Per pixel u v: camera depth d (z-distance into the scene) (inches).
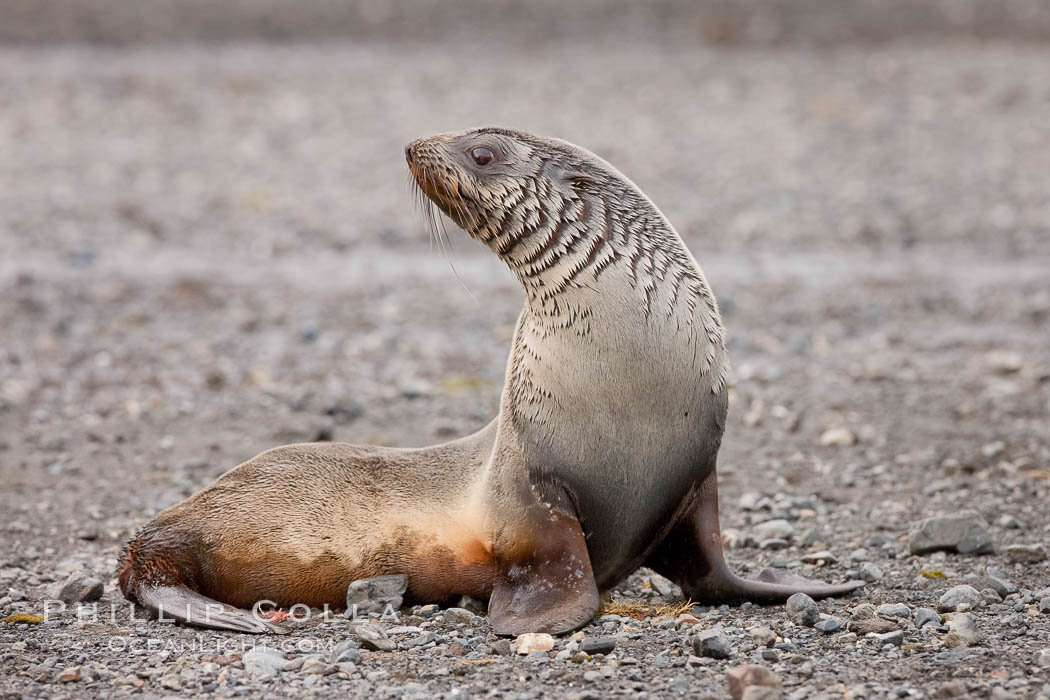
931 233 2819.9
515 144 1009.5
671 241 1003.9
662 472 992.9
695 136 3782.0
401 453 1090.1
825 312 2244.1
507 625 957.8
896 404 1706.4
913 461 1480.1
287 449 1101.1
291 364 1974.7
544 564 987.3
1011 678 847.7
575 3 5659.5
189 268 2632.9
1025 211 2952.8
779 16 5383.9
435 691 858.1
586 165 1007.0
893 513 1304.1
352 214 3105.3
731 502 1373.0
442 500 1047.0
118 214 3070.9
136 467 1502.2
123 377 1902.1
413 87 4446.4
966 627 939.3
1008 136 3651.6
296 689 866.8
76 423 1678.2
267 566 1050.7
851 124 3870.6
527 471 993.5
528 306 1023.6
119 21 5418.3
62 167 3506.4
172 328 2193.7
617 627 984.9
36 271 2568.9
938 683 845.8
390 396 1796.3
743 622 995.3
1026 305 2234.3
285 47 5137.8
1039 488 1364.4
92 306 2319.1
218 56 4948.3
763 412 1686.8
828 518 1306.6
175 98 4311.0
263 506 1062.4
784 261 2637.8
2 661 932.0
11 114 4052.7
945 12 5349.4
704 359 991.0
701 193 3211.1
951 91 4202.8
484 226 1012.5
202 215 3090.6
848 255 2674.7
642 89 4377.5
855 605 1037.2
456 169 1002.7
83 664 924.6
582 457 979.3
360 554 1045.2
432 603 1047.6
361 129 3934.5
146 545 1057.5
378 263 2694.4
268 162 3595.0
